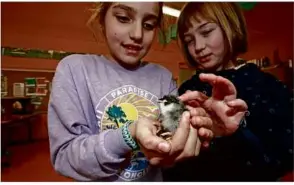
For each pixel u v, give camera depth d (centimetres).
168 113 51
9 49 127
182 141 46
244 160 85
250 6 105
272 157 82
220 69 95
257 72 91
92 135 55
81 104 62
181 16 93
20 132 237
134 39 66
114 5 65
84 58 69
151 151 45
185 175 89
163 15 80
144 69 75
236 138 83
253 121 83
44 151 206
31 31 122
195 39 92
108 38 70
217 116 57
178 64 93
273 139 82
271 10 108
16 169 174
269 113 83
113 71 69
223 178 85
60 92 61
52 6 113
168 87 75
